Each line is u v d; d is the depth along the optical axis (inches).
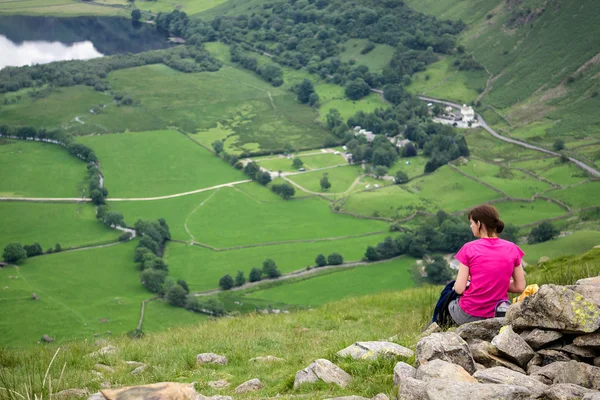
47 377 486.0
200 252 6909.5
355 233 7298.2
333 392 379.6
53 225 7564.0
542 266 1173.7
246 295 5728.3
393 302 1013.2
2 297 5570.9
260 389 445.7
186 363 558.9
